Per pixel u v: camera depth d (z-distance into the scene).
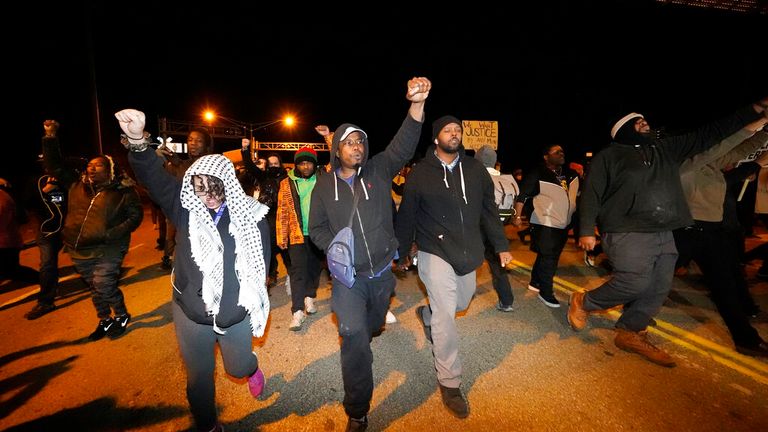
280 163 5.32
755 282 5.33
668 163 3.04
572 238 9.17
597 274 5.92
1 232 4.59
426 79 2.36
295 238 3.96
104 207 3.67
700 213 3.33
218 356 3.35
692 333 3.73
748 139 3.45
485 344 3.54
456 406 2.55
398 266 3.09
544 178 4.37
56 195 4.46
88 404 2.76
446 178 2.73
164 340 3.75
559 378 2.98
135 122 1.80
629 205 3.04
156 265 6.73
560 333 3.76
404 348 3.52
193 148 4.15
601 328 3.85
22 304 4.86
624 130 3.12
